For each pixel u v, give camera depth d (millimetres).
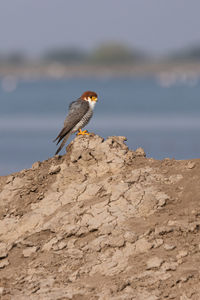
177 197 14594
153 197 14555
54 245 13805
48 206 15312
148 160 16250
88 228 14023
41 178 16406
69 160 16828
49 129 79938
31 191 16094
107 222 14070
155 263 12570
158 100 136500
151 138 67188
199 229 13500
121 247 13289
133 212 14266
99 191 15203
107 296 11789
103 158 16156
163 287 11914
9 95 189750
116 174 15719
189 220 13680
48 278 12750
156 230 13500
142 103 125812
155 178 15344
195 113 97312
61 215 14703
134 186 15008
